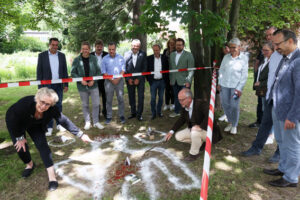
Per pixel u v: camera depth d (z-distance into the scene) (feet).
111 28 31.65
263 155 11.15
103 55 16.52
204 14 12.43
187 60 15.47
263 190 8.46
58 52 13.94
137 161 10.87
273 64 9.05
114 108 20.17
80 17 32.58
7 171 10.05
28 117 8.02
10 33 54.19
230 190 8.50
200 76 16.81
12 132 8.20
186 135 11.50
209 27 12.50
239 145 12.27
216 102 17.95
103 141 13.28
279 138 8.80
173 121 16.42
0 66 47.85
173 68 16.07
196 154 10.69
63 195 8.53
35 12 32.86
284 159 8.86
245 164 10.29
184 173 9.72
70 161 11.02
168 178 9.40
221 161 10.59
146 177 9.53
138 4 28.53
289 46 7.29
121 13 31.30
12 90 30.99
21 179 9.53
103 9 32.37
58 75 13.91
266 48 11.25
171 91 18.53
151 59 16.17
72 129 9.25
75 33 33.24
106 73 15.10
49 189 8.83
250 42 41.09
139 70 15.58
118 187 8.91
